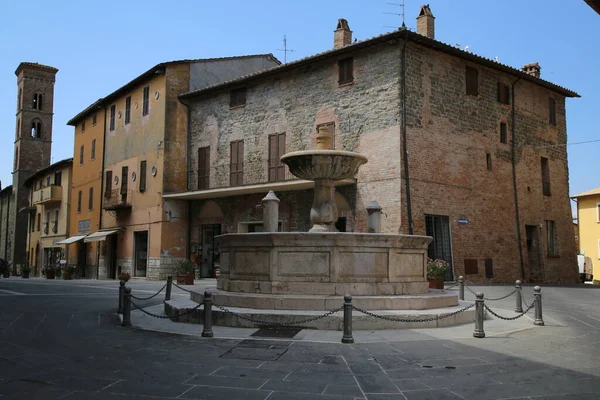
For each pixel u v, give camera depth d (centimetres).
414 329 1062
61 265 3956
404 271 1228
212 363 768
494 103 2622
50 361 782
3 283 2773
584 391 627
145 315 1331
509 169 2661
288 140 2584
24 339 962
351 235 1145
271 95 2691
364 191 2262
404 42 2202
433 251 2231
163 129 3012
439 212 2272
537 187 2828
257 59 3400
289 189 2536
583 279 4094
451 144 2367
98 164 3781
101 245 3644
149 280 2980
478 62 2522
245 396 605
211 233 2962
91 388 635
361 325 1044
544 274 2786
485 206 2492
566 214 3019
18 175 5844
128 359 795
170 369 731
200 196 2883
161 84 3077
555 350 870
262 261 1181
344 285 1136
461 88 2450
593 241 4447
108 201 3569
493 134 2592
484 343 927
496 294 1845
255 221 2712
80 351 856
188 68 3097
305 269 1150
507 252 2572
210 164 2950
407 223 2136
